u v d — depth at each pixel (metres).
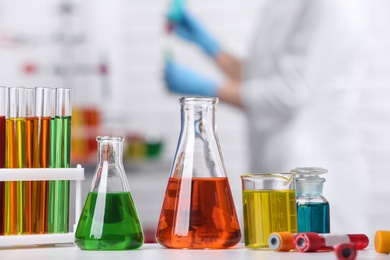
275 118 4.38
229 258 1.23
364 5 4.34
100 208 1.39
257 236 1.38
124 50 4.57
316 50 4.30
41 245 1.53
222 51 4.52
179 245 1.39
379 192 4.34
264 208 1.38
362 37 4.33
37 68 4.54
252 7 4.49
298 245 1.33
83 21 4.55
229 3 4.53
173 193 1.41
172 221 1.40
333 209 4.29
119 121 4.56
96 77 4.55
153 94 4.58
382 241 1.33
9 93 1.49
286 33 4.37
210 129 1.42
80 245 1.40
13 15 4.52
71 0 4.54
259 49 4.44
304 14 4.33
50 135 1.51
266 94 4.39
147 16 4.57
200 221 1.38
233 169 4.46
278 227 1.38
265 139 4.40
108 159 1.42
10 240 1.42
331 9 4.30
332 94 4.30
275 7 4.41
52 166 1.52
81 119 4.51
